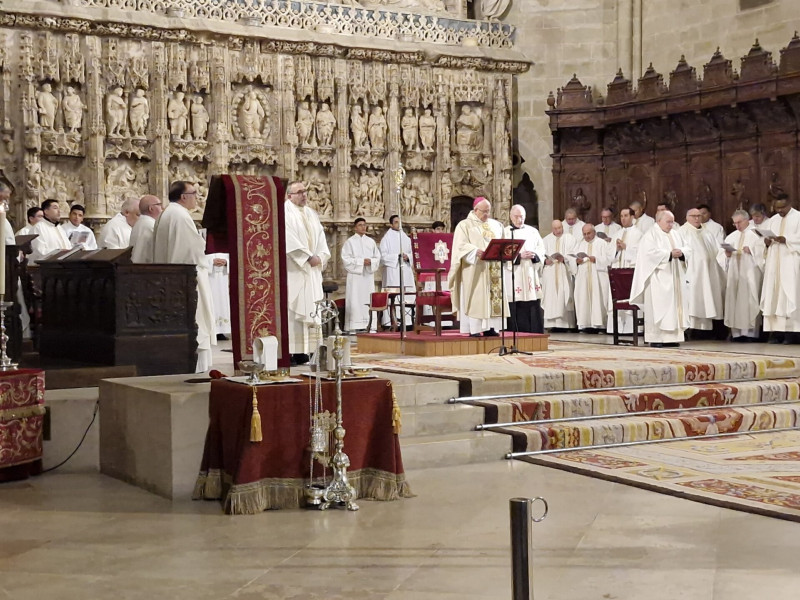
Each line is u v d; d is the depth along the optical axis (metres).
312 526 6.81
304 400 7.46
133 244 11.41
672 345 16.45
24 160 17.39
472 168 21.45
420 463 8.98
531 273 15.93
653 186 20.23
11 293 10.39
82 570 5.79
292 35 19.34
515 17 22.11
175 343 10.17
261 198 9.07
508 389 10.56
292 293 13.04
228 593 5.34
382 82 20.45
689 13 20.62
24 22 17.28
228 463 7.47
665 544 6.27
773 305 16.73
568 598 5.22
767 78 17.55
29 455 8.61
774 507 7.20
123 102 18.27
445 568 5.78
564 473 8.66
